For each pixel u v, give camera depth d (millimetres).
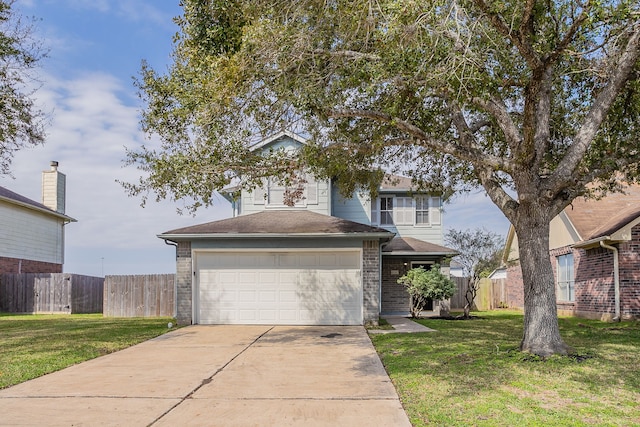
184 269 15602
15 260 24625
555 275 20609
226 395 6766
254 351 10352
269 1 9000
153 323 16891
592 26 7859
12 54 11242
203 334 13172
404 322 16438
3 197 23156
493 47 8414
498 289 25875
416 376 7586
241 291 15594
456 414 5684
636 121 10820
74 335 13078
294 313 15430
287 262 15609
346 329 14188
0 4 11070
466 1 7590
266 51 8703
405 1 6984
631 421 5395
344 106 10102
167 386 7312
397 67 7762
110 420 5699
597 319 16688
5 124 11586
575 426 5234
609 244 15797
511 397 6328
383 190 22000
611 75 9219
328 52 8953
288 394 6793
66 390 7117
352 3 7918
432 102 10891
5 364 8914
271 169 10578
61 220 29078
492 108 9633
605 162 9648
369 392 6859
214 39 9828
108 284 21266
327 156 10977
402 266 21922
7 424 5566
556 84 11219
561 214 19797
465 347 9969
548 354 8656
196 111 9438
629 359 8469
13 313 23062
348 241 15414
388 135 11789
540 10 7969
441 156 13359
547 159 11867
